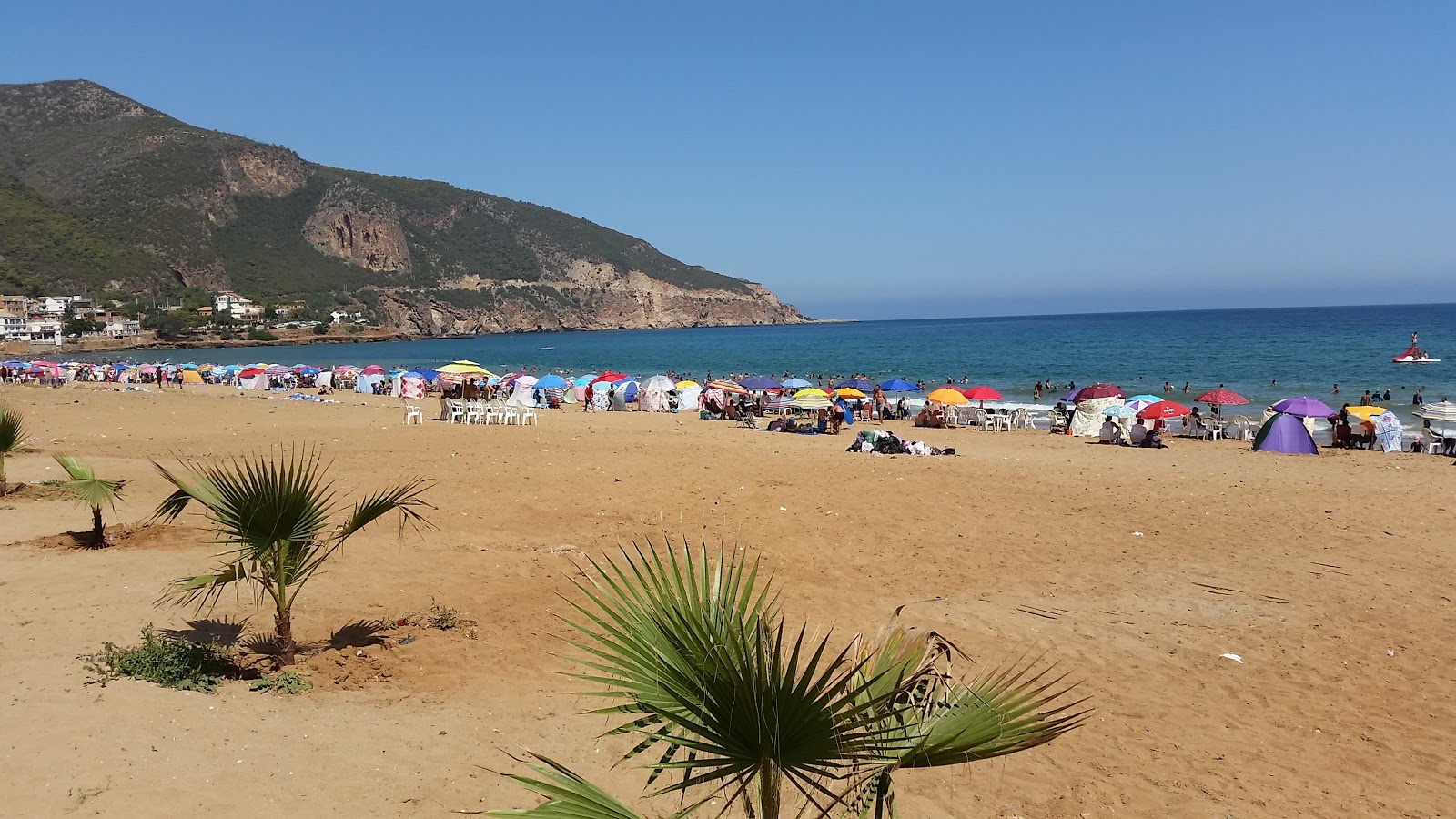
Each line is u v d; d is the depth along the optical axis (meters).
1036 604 8.86
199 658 6.14
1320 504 13.74
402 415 29.64
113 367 50.81
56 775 4.30
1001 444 23.33
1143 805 5.08
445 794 4.62
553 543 10.66
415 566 9.49
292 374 45.75
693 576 2.65
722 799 4.86
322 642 7.04
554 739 5.55
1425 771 5.57
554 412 33.78
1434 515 12.93
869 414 31.98
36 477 13.85
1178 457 20.12
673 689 2.33
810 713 2.20
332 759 4.92
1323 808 5.09
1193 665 7.34
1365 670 7.25
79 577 8.35
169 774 4.46
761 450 19.73
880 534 11.60
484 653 7.03
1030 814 4.97
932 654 2.80
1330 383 41.31
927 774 5.46
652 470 16.06
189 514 11.39
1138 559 10.55
